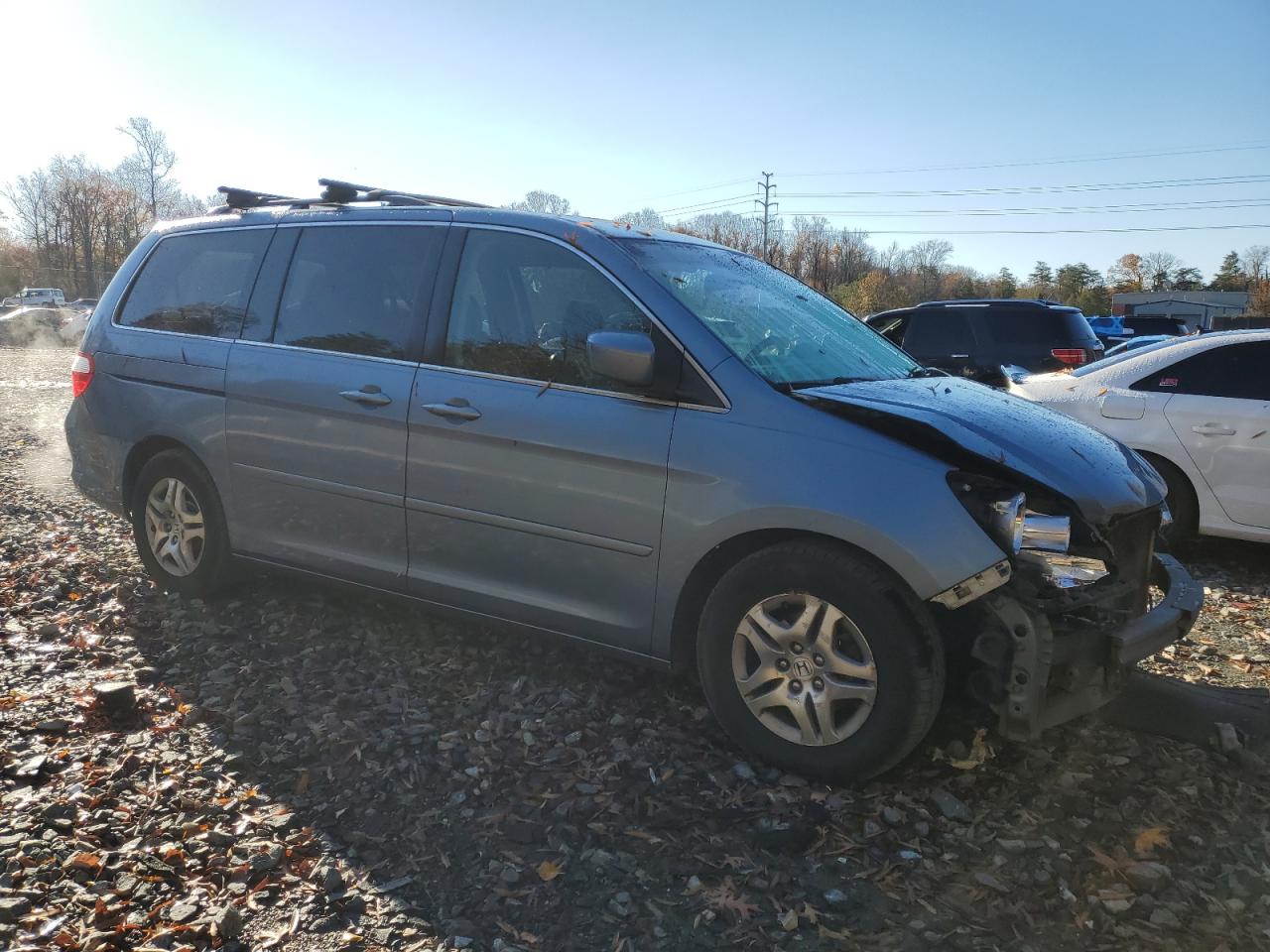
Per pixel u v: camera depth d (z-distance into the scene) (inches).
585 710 145.9
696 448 129.0
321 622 180.1
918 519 114.8
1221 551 258.4
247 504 177.0
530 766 129.9
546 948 96.0
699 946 96.5
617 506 135.4
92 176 3540.8
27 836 111.8
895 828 115.8
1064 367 428.1
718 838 114.0
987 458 118.0
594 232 147.7
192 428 181.6
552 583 144.3
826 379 138.9
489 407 145.6
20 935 95.8
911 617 117.3
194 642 171.2
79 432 202.5
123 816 116.3
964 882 106.3
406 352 157.2
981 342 447.8
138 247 204.4
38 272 3481.8
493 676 157.9
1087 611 121.3
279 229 180.2
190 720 141.3
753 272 167.8
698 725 141.4
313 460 165.9
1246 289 3713.1
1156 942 96.5
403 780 126.3
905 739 118.0
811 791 122.8
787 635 124.2
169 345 187.5
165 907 100.8
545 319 146.1
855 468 119.8
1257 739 139.1
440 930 98.3
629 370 129.0
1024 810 119.3
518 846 112.7
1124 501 124.6
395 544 159.6
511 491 144.5
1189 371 246.8
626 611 137.9
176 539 190.5
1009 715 114.7
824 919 100.3
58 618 180.5
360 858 110.0
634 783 125.6
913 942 96.9
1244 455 233.8
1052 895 103.8
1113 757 132.5
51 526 249.4
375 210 169.3
